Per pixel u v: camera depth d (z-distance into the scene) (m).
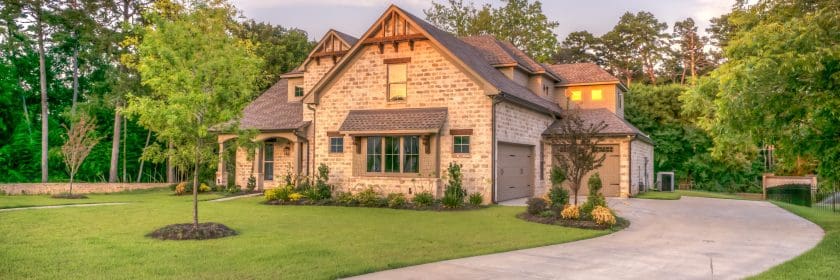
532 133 23.56
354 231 12.45
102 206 18.56
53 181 32.31
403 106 20.94
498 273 8.20
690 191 30.36
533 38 43.91
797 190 24.98
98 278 7.47
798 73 11.38
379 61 21.48
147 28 13.22
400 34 21.06
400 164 20.23
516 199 21.73
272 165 27.12
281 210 17.33
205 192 25.78
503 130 20.34
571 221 13.95
